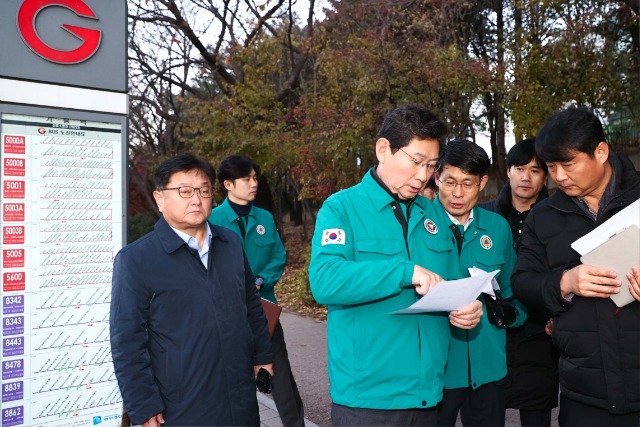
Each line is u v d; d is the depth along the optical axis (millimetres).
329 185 11250
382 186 2139
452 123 9547
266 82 13414
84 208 2439
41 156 2338
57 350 2373
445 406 2559
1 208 2238
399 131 1980
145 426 2061
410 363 1996
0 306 2236
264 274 3859
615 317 2051
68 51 2389
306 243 17234
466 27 11359
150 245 2203
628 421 2092
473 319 2033
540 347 2928
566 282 2078
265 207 13719
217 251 2350
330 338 2152
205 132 12664
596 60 8492
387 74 9305
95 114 2467
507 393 2984
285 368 3553
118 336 2072
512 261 2846
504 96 8953
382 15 10344
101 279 2480
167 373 2119
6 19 2248
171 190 2232
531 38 8727
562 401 2293
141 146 19656
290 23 13539
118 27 2533
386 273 1875
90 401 2449
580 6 8617
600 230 1994
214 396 2145
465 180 2613
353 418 2020
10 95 2258
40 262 2330
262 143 11844
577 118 2025
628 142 10609
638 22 8695
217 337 2195
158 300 2141
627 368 2041
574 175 2057
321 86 12047
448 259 2301
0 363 2240
